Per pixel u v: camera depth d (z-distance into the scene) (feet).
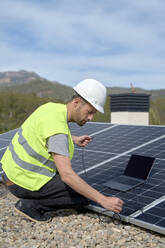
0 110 150.92
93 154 20.51
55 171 13.24
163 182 14.61
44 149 12.51
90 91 12.15
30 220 13.79
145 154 18.57
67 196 13.42
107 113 85.30
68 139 12.72
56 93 526.16
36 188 12.98
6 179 13.62
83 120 12.67
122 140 22.29
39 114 12.79
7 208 15.52
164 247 10.70
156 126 24.04
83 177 16.79
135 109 48.32
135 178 13.41
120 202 11.75
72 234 12.09
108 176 16.26
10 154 13.39
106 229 12.42
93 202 14.32
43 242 11.57
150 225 11.41
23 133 13.08
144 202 13.15
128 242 11.26
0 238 11.96
